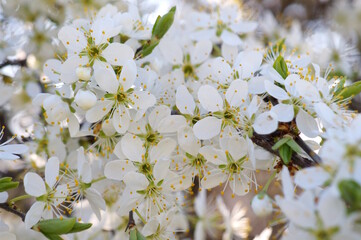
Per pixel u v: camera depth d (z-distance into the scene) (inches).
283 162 8.9
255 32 13.0
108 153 9.8
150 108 9.6
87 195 9.7
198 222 11.5
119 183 10.3
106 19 9.4
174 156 9.5
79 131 9.7
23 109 11.5
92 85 9.3
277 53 10.2
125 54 9.3
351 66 12.5
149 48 9.8
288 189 8.3
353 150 8.0
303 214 7.9
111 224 10.7
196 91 10.4
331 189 7.8
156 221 9.5
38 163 10.8
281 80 9.1
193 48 10.8
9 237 9.4
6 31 11.7
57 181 9.6
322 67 11.8
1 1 11.7
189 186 9.5
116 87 9.2
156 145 9.4
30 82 11.6
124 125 9.3
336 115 8.8
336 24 13.9
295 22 13.4
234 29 11.1
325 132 8.8
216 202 11.9
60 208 10.2
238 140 9.2
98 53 9.3
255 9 13.7
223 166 9.3
